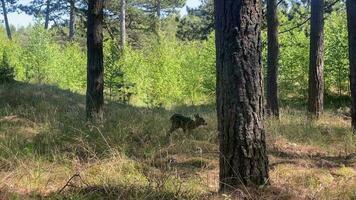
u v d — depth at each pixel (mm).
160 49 25547
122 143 7305
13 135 7672
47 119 9023
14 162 6000
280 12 21891
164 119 9711
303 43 21266
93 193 4883
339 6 23359
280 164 6426
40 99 12336
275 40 13422
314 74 14500
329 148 8383
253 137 4695
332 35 20859
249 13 4617
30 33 26531
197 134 8508
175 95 23766
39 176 5402
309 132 9727
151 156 6836
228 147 4742
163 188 4973
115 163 5875
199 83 24266
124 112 10969
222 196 4684
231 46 4645
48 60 26000
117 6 35938
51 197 4809
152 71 24031
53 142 7285
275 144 8312
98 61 9484
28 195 4879
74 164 5914
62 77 25656
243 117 4672
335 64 20734
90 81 9406
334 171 6207
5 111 10117
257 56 4672
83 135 7703
